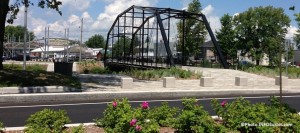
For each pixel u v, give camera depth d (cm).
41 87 1700
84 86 2006
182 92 1839
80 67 5716
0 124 712
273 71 3588
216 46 4350
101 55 9019
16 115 1132
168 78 2145
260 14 5553
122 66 5275
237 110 790
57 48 10825
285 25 5569
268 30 5478
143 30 5375
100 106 1367
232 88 2162
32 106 1357
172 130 772
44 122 734
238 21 5647
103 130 785
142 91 1781
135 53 7081
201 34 5594
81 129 685
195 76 2955
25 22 3769
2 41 2139
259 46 5562
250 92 2039
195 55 5853
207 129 676
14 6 2403
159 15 4425
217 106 857
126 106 764
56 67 2683
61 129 741
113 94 1680
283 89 2189
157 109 851
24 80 1802
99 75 3041
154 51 5716
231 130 739
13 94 1530
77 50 10469
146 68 4094
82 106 1366
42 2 2344
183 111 723
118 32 6450
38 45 12538
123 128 655
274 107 848
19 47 11206
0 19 2116
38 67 4784
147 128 664
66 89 1759
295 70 3853
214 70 3562
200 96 1845
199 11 5497
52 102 1488
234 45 5619
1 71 1930
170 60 3878
